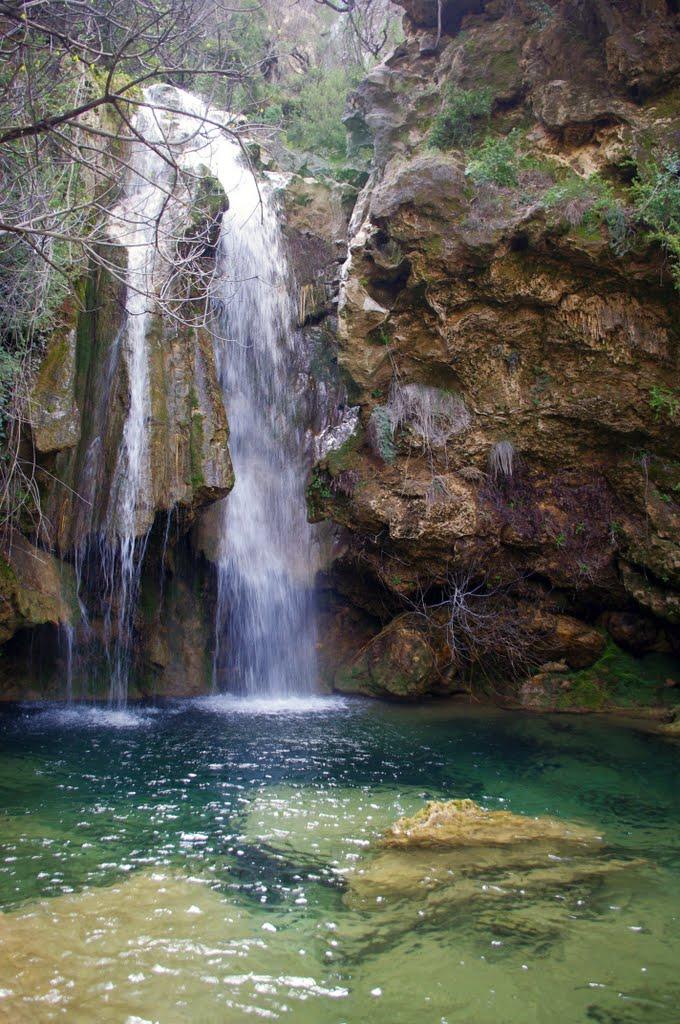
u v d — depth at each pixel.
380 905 4.80
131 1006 3.72
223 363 11.86
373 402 10.46
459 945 4.34
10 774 7.21
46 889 4.88
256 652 11.53
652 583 9.99
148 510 9.70
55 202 7.95
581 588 10.39
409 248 9.50
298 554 11.88
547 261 9.15
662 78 8.93
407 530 10.06
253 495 11.80
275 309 12.67
